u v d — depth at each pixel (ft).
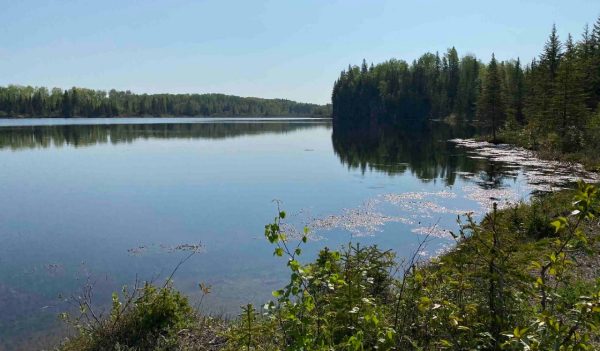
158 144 176.86
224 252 42.93
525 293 13.05
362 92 384.68
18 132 232.12
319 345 12.39
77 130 258.57
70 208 62.85
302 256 41.63
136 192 76.02
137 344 20.95
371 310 13.82
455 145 164.66
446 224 54.08
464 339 12.70
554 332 9.76
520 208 47.39
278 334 17.57
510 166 103.91
